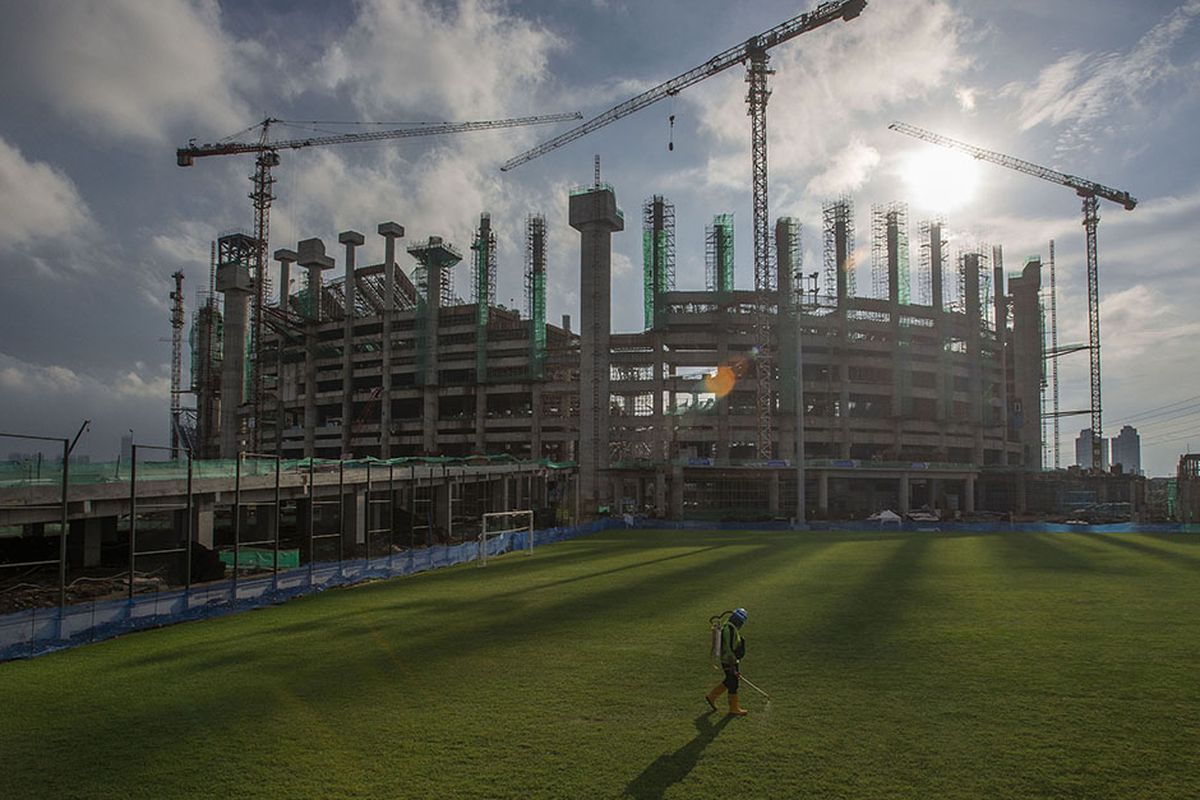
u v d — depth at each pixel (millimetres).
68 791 11531
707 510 104562
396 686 17062
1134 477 126188
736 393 120062
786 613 25594
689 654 19828
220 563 41531
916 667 17906
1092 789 10914
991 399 131375
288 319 135000
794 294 112562
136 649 22297
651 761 12234
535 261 123375
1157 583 32531
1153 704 14797
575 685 16906
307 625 25562
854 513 104812
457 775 11812
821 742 12969
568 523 83062
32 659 21109
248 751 13078
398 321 133000
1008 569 38281
